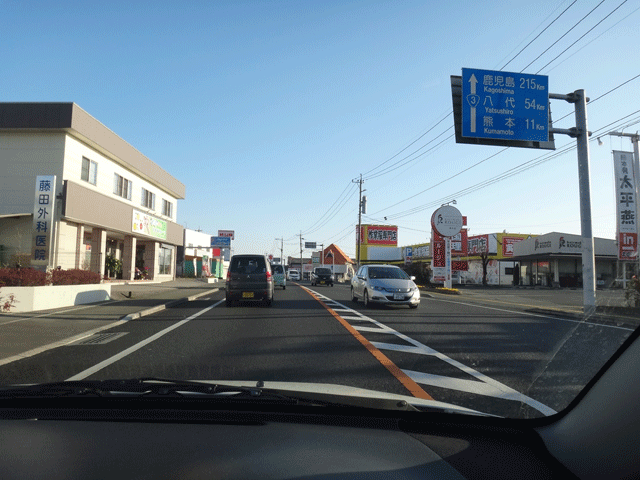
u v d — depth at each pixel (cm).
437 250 3098
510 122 1538
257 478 193
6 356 693
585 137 1584
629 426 184
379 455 228
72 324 1057
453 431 273
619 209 1775
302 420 279
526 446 249
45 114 2041
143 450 221
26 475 193
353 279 1911
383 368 633
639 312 352
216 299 1973
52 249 1967
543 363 676
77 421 265
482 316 1348
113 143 2489
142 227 3006
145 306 1488
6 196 2072
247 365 646
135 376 580
